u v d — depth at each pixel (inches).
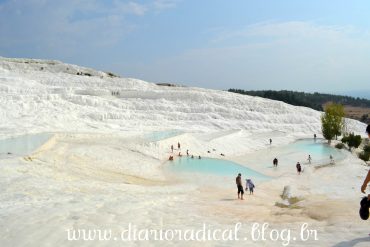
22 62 6791.3
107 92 4485.7
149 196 843.4
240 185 1000.9
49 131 2039.9
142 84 5639.8
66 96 3777.1
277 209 687.7
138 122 3297.2
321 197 821.9
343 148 2859.3
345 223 416.2
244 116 4062.5
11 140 1600.6
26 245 366.9
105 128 2674.7
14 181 805.2
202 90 5447.8
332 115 3181.6
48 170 1101.1
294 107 4722.0
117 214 519.5
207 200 895.7
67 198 662.5
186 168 1717.5
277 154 2477.9
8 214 481.1
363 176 1651.1
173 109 4037.9
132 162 1638.8
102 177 1224.2
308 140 3316.9
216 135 2910.9
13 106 2910.9
